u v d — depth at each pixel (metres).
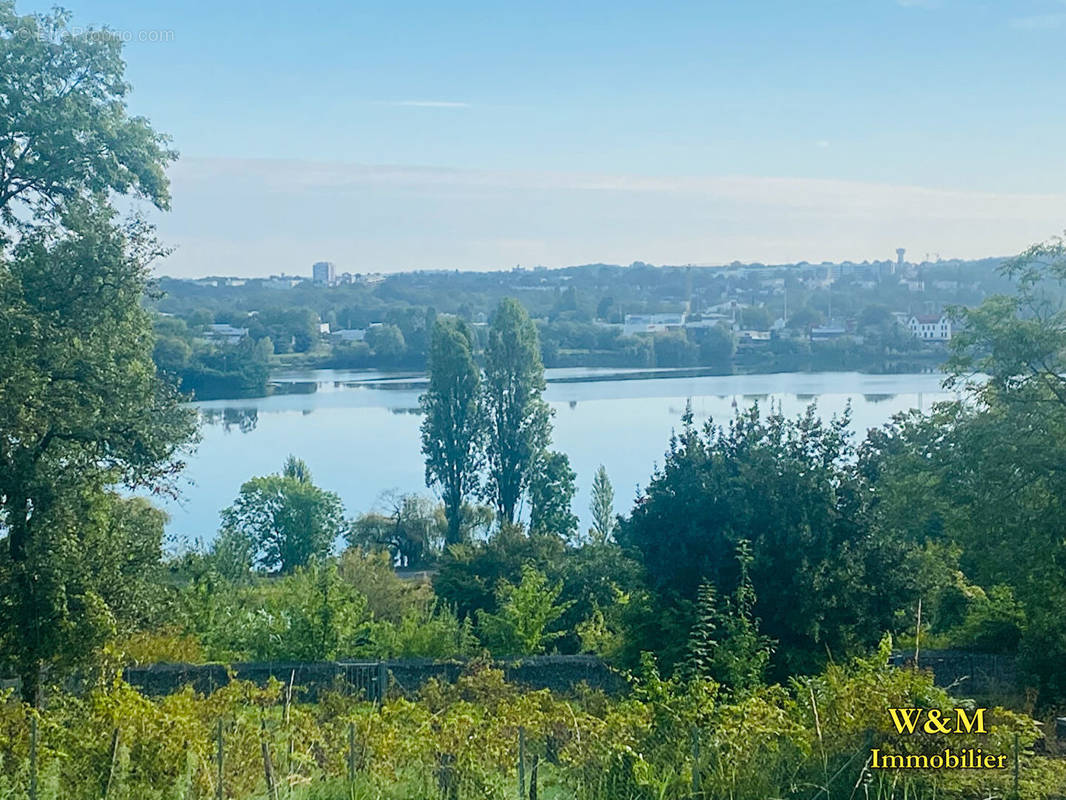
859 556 16.61
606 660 18.50
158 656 20.69
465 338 49.31
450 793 8.73
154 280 18.38
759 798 8.37
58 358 16.05
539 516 47.94
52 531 15.62
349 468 70.62
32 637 15.02
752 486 16.88
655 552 17.22
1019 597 19.58
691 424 18.19
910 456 21.67
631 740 9.12
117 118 19.48
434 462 49.47
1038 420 19.88
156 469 17.66
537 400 49.09
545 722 9.67
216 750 9.04
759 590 16.30
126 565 17.17
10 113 18.38
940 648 20.27
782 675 15.56
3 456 15.48
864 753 8.66
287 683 17.95
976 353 21.34
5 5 18.70
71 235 18.00
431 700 12.63
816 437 17.72
